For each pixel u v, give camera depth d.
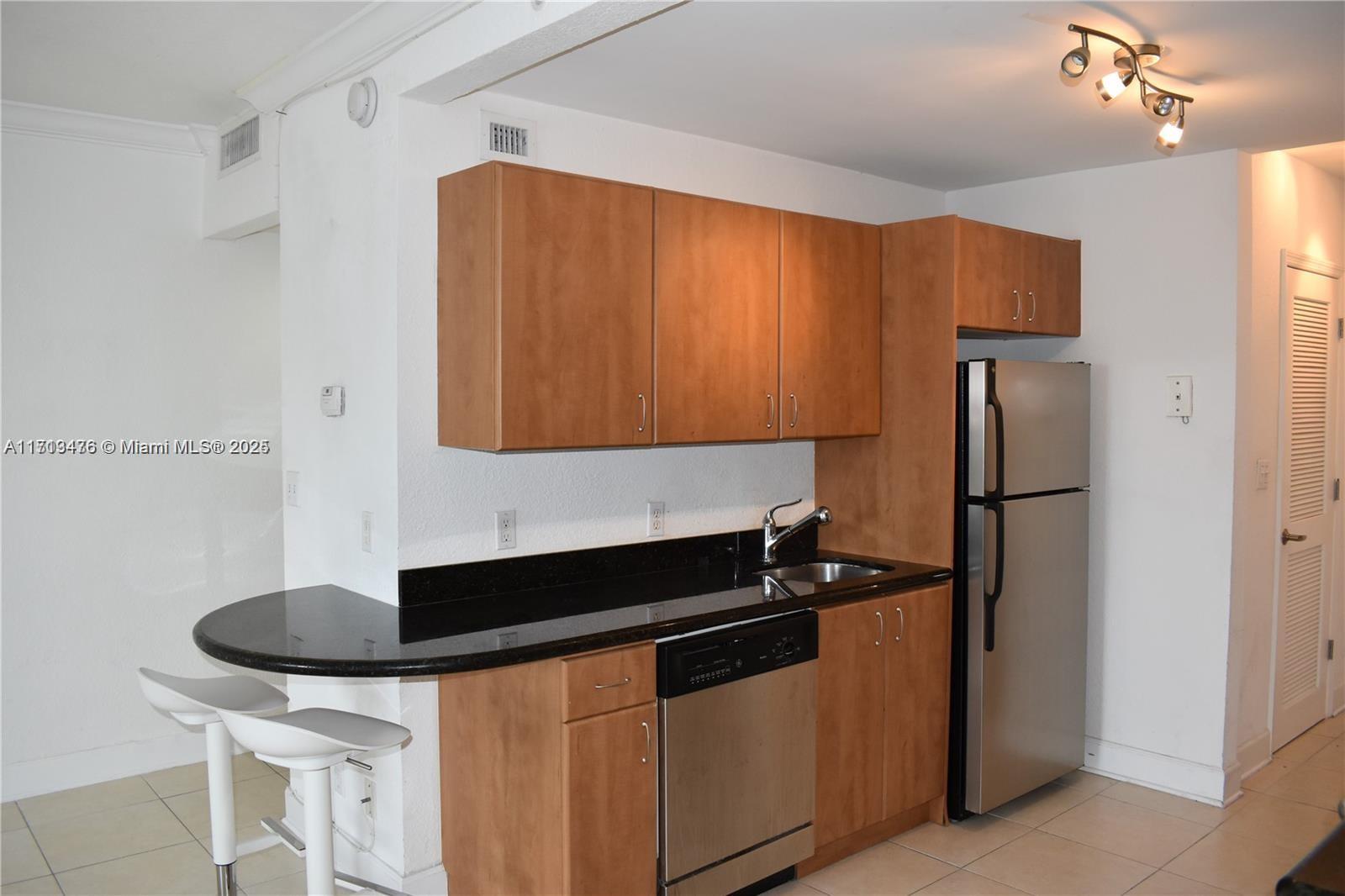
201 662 4.02
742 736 2.77
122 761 3.85
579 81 2.84
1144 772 3.82
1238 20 2.36
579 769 2.43
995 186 4.22
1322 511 4.39
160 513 3.91
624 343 2.82
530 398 2.62
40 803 3.61
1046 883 3.03
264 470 4.17
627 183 2.81
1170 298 3.72
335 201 3.04
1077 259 3.93
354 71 2.89
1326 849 1.19
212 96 3.40
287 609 2.80
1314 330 4.23
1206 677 3.65
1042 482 3.59
